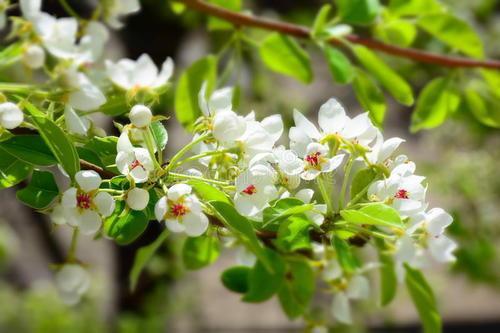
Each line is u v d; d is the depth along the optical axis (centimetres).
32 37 70
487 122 101
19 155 68
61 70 69
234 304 301
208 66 92
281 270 78
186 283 222
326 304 193
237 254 81
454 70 99
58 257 218
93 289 224
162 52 198
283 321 299
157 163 65
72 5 122
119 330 203
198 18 187
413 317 283
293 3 208
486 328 302
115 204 67
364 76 90
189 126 89
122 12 80
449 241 75
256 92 208
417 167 183
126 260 201
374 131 67
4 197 210
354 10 93
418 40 146
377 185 66
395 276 82
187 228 64
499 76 99
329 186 68
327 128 67
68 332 221
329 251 79
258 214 66
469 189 170
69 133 69
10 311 228
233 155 66
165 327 217
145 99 73
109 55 196
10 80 79
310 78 95
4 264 246
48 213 68
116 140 69
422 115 98
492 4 198
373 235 70
